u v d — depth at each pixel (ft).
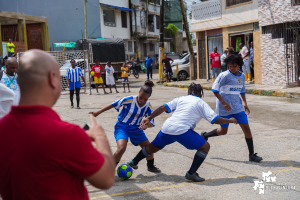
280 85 46.91
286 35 44.88
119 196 12.95
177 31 161.89
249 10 51.44
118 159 14.47
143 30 133.08
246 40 55.11
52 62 4.94
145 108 14.78
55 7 108.17
